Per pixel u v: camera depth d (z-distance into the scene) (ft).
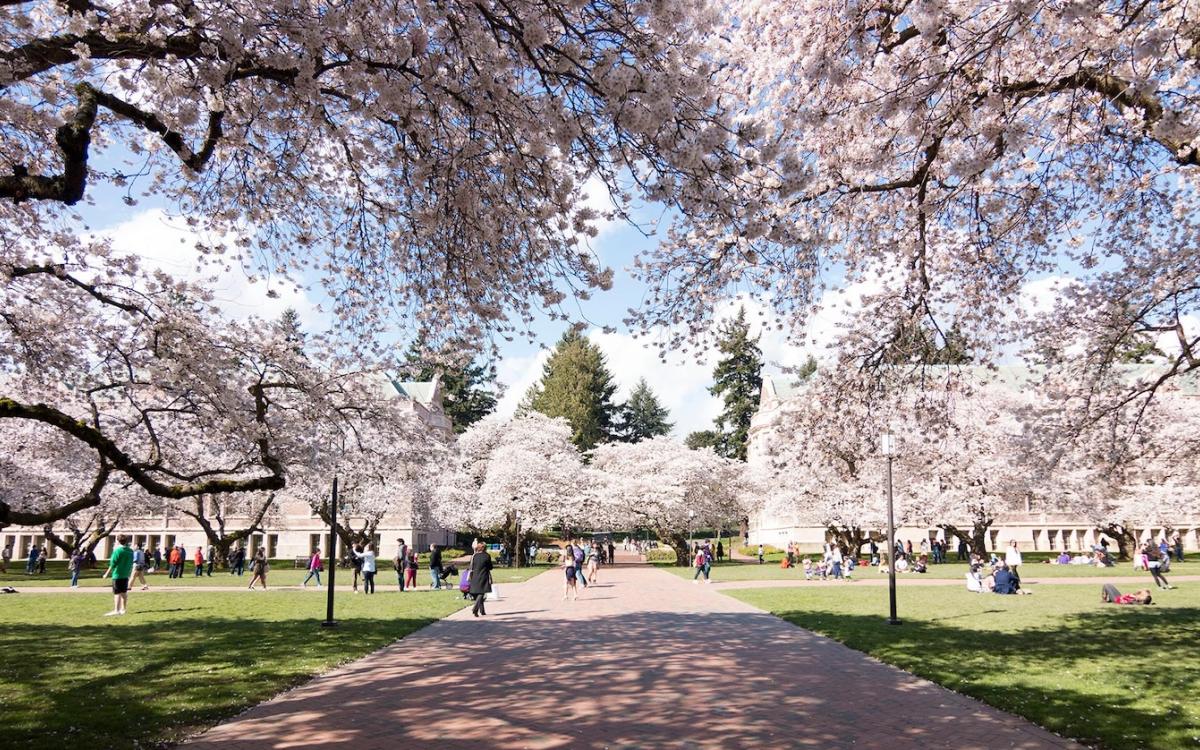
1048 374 43.98
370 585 79.82
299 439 44.01
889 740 22.07
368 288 34.04
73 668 33.14
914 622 51.67
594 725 23.85
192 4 18.47
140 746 21.11
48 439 46.70
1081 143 30.04
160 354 36.29
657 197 19.27
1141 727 22.77
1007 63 27.20
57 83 23.21
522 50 20.26
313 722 24.11
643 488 147.54
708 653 38.81
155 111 23.25
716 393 242.17
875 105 25.67
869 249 37.52
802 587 88.38
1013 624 49.90
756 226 19.10
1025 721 24.14
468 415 241.96
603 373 262.26
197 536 175.32
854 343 39.93
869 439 41.78
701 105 17.93
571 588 87.45
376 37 20.85
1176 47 21.89
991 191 32.89
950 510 122.93
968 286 38.01
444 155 23.90
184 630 47.26
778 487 144.25
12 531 176.35
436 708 26.16
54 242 33.96
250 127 24.77
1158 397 45.91
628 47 18.42
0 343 37.65
